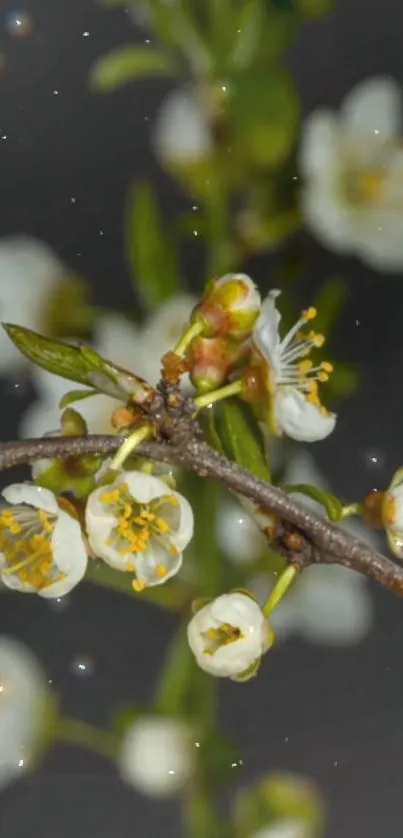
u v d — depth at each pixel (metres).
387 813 0.38
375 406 0.38
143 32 0.38
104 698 0.38
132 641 0.38
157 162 0.38
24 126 0.39
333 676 0.39
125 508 0.30
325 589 0.36
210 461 0.30
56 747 0.38
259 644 0.30
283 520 0.31
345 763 0.38
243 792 0.35
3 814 0.38
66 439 0.30
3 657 0.34
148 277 0.34
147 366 0.34
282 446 0.35
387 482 0.38
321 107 0.38
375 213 0.35
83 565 0.30
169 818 0.38
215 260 0.34
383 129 0.35
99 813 0.38
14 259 0.35
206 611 0.30
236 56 0.33
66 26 0.38
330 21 0.38
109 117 0.38
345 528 0.35
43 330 0.34
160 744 0.33
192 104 0.34
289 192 0.34
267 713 0.38
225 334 0.30
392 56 0.38
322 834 0.37
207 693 0.34
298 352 0.32
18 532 0.31
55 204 0.38
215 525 0.33
